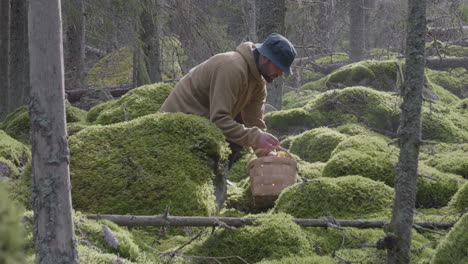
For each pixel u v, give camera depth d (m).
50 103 1.79
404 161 2.33
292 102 11.21
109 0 9.05
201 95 4.53
